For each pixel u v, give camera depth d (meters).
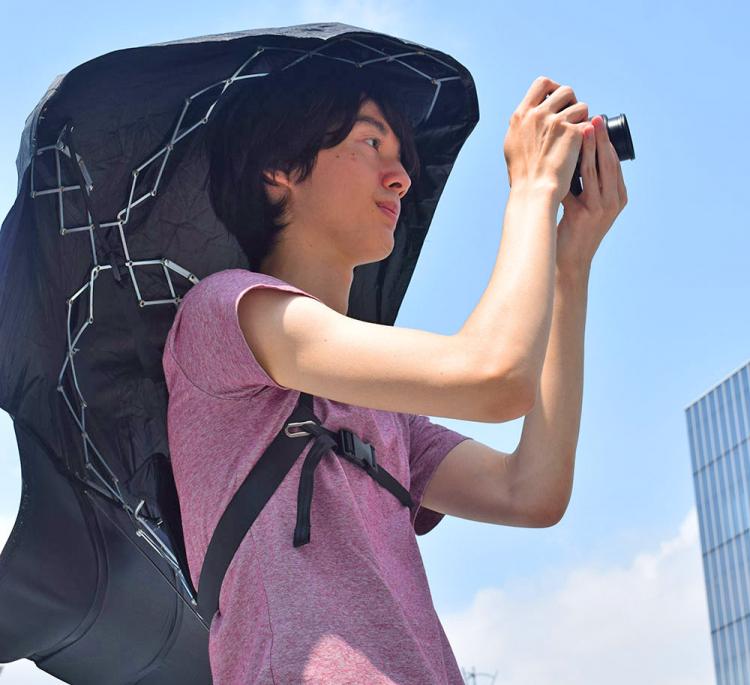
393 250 2.33
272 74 2.04
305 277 2.03
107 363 1.95
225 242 2.08
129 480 1.96
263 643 1.53
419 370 1.56
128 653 2.04
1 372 1.79
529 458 2.09
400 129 2.11
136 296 1.99
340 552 1.61
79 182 1.89
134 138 1.95
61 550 1.89
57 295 1.88
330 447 1.70
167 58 1.85
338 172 2.02
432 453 2.17
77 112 1.86
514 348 1.56
